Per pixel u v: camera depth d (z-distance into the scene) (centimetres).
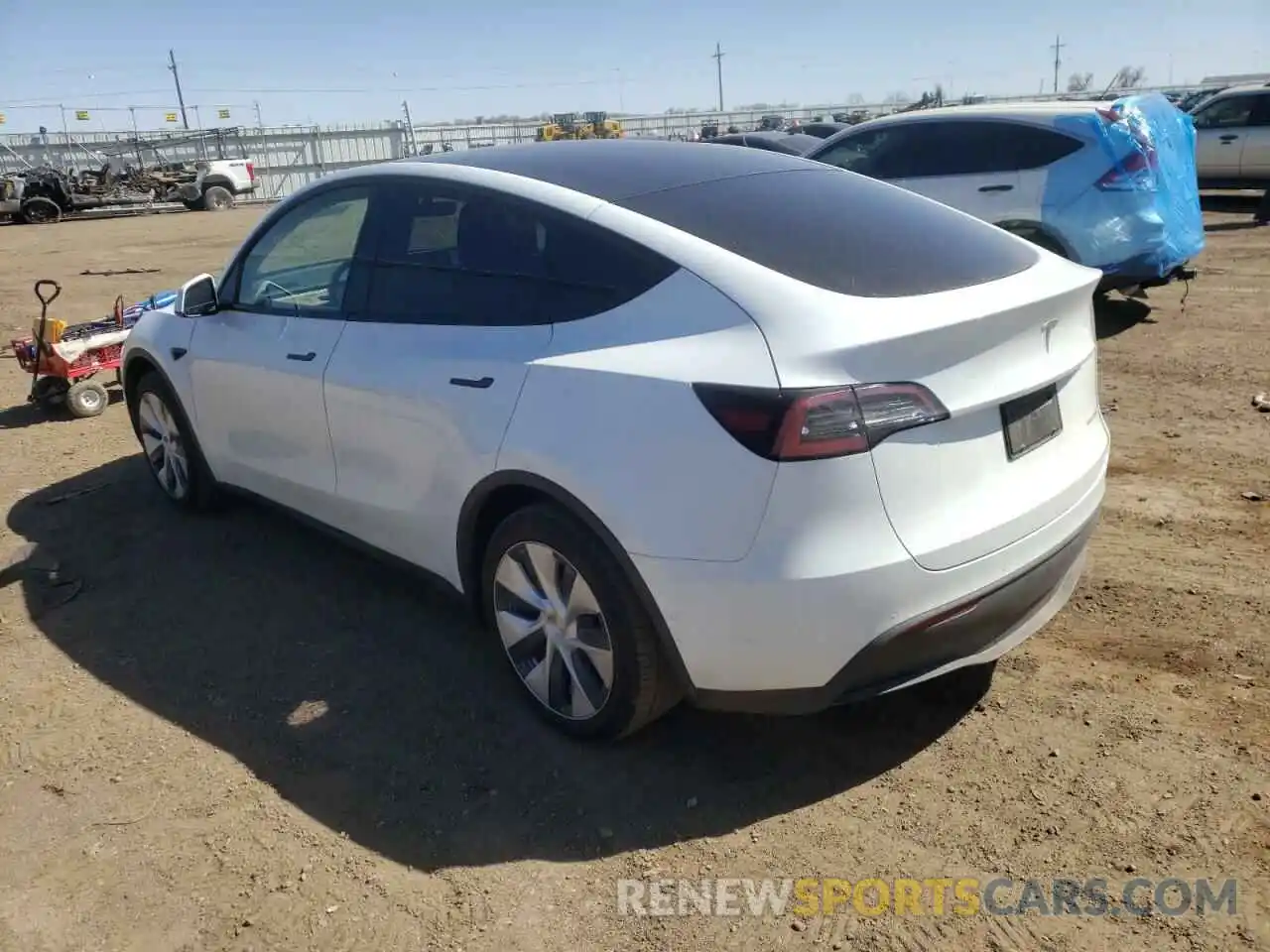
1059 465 298
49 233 2444
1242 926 238
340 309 384
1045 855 264
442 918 253
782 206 315
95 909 260
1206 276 1044
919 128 867
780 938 243
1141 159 787
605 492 275
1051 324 293
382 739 326
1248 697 322
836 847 272
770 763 307
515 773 307
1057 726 315
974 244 317
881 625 256
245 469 449
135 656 382
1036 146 811
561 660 314
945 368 262
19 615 418
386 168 382
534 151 374
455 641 385
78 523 512
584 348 291
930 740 313
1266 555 417
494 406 308
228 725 337
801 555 250
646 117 6744
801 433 246
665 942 243
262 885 266
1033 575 284
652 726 327
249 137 4425
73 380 707
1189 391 651
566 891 261
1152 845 265
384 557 383
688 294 278
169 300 773
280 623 403
